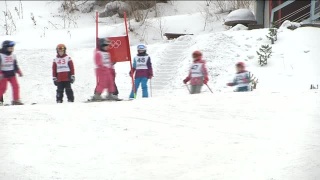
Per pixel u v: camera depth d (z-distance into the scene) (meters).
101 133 34.69
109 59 49.12
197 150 31.14
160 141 33.00
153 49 82.00
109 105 43.38
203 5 115.75
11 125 36.22
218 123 36.91
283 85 63.00
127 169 28.25
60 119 38.06
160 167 28.52
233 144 32.03
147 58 54.03
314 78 64.19
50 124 36.62
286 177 26.00
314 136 32.97
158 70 73.62
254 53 73.25
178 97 46.56
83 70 75.31
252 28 88.94
